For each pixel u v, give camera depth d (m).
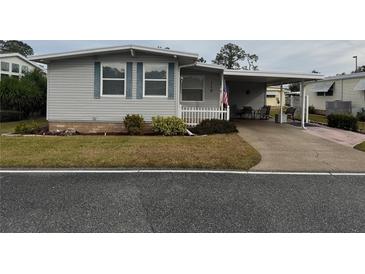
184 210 4.51
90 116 13.09
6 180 6.03
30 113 22.97
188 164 7.26
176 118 12.59
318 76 15.48
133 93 13.02
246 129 14.24
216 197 5.09
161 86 13.02
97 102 13.04
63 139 10.70
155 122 12.53
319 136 12.38
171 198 5.03
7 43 54.88
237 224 4.05
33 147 9.13
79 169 6.98
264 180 6.18
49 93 13.05
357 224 4.07
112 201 4.88
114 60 12.90
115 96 13.02
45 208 4.56
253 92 21.05
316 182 6.07
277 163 7.60
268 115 20.56
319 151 9.13
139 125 12.66
